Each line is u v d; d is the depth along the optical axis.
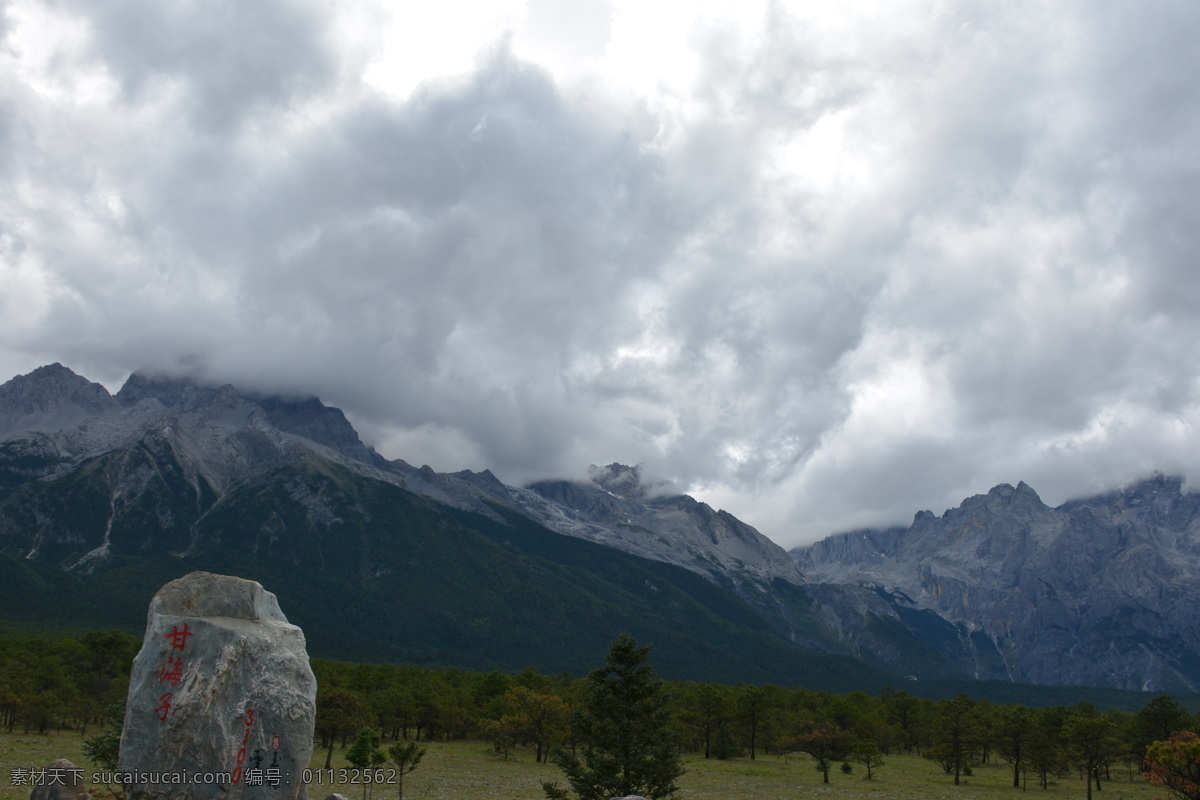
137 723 41.75
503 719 123.25
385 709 133.12
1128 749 124.75
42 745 94.81
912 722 180.88
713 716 146.88
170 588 44.59
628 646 67.31
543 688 166.88
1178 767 56.88
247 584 46.06
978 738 128.12
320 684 148.00
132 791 40.91
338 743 121.00
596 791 64.94
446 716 142.12
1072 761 117.19
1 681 123.25
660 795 66.62
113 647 155.25
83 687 140.00
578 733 68.69
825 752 141.62
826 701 199.38
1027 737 116.81
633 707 66.00
